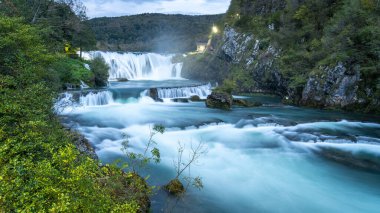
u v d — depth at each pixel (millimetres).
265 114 24406
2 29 12273
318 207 10664
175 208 9633
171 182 10930
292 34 38938
